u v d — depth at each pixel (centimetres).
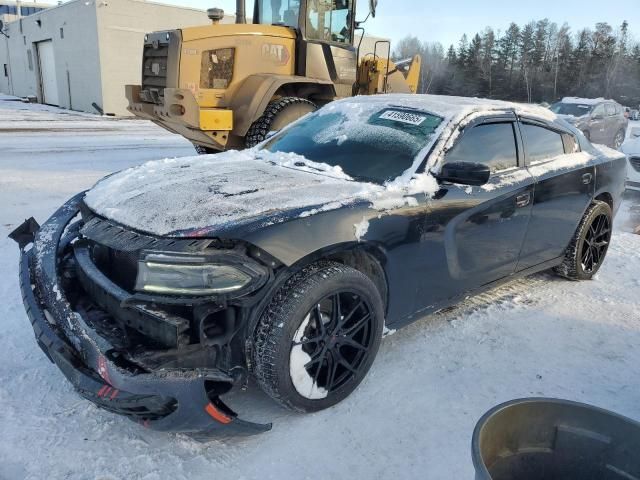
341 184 300
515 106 394
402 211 287
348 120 378
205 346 226
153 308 221
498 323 373
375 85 950
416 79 1113
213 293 220
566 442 167
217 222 238
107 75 2323
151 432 250
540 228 387
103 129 1633
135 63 2405
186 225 237
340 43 856
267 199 266
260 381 247
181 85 736
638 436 159
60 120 1934
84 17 2344
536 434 167
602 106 1471
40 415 256
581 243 439
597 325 377
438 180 312
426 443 251
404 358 321
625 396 295
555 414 166
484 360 324
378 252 279
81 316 240
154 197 272
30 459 228
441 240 309
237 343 241
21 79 3180
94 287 255
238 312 237
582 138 454
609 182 457
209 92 758
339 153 345
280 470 231
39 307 251
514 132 375
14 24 3117
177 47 725
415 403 279
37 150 1071
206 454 238
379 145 338
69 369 230
